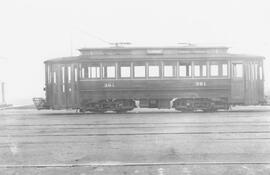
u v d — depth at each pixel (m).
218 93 17.58
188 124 12.47
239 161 6.88
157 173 6.05
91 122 13.60
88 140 9.55
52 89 18.16
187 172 6.09
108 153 7.84
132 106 17.92
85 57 17.94
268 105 24.44
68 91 18.03
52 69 18.19
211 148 8.22
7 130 11.74
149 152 7.86
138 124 12.71
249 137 9.65
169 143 8.91
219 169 6.27
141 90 17.72
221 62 17.64
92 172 6.20
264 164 6.62
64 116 16.59
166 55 17.80
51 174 6.11
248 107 22.73
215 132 10.57
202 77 17.59
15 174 6.16
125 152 7.91
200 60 17.61
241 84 17.66
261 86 17.77
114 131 11.09
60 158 7.40
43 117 16.23
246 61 17.72
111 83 17.81
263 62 17.78
